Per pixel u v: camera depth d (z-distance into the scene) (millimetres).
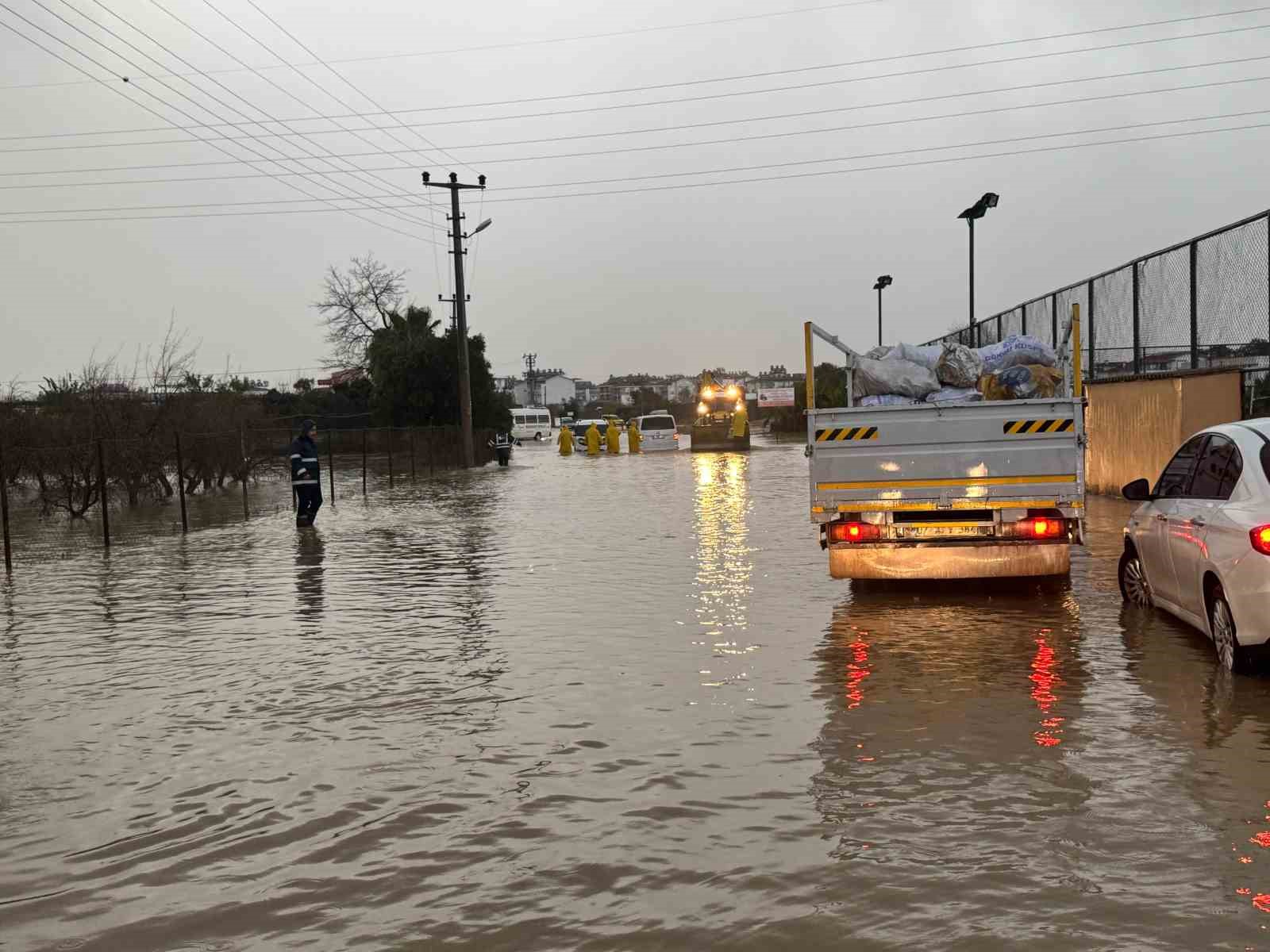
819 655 8891
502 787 5844
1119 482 21594
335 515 23172
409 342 55406
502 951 4062
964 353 12234
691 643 9445
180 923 4352
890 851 4863
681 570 13859
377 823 5371
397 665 8797
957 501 10688
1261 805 5312
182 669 8836
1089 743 6367
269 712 7484
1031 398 11719
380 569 14539
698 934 4156
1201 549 8156
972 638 9422
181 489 19344
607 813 5422
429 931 4238
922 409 10664
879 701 7430
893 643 9305
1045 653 8758
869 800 5508
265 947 4141
